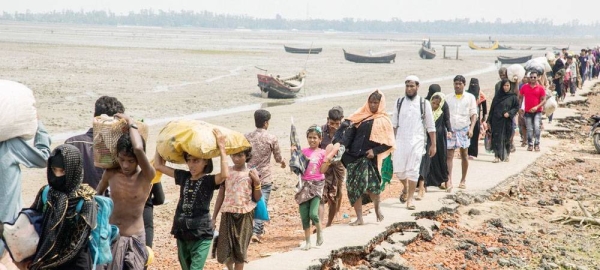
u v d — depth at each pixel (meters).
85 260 8.44
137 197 9.43
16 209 10.13
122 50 114.25
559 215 18.08
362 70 88.88
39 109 40.62
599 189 21.12
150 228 10.62
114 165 9.40
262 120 14.43
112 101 10.09
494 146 22.61
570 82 44.28
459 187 18.69
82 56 92.12
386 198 18.11
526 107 25.41
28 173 23.67
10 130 9.80
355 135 14.36
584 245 15.95
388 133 14.24
